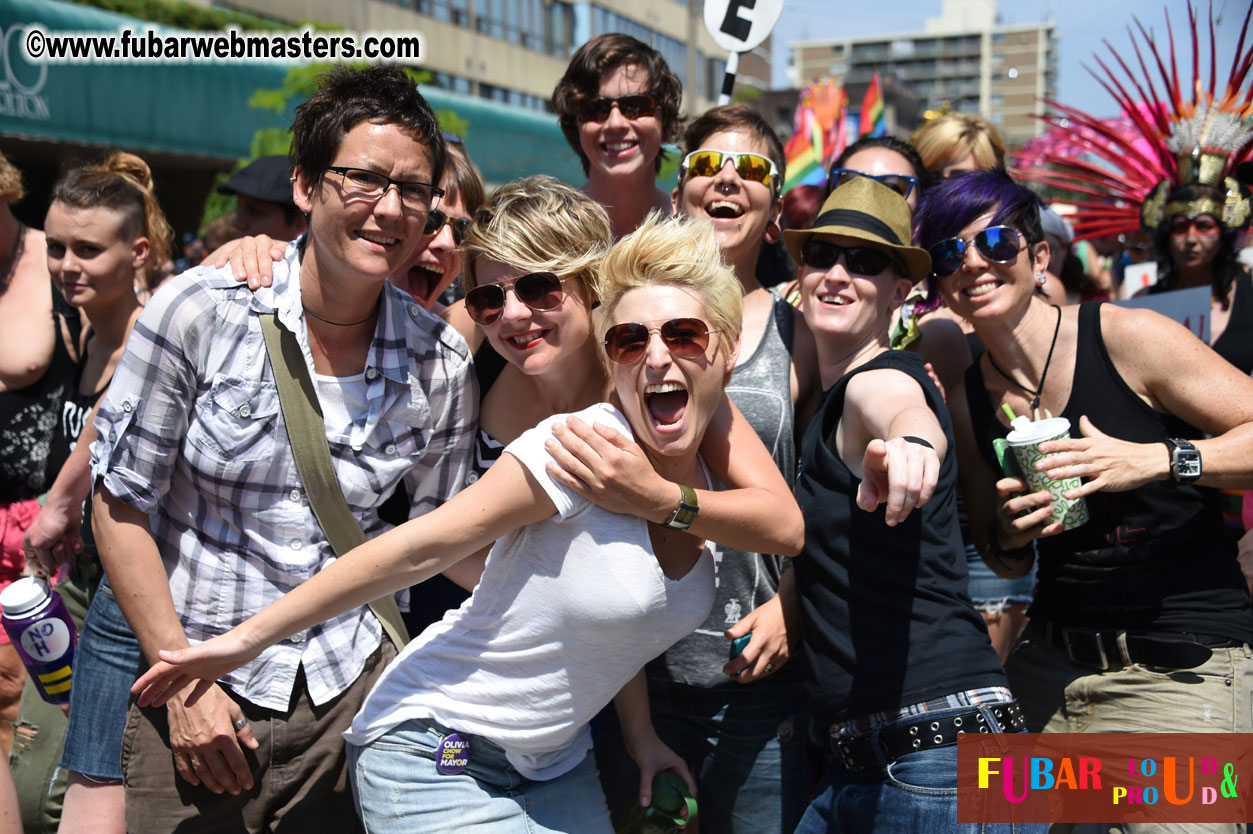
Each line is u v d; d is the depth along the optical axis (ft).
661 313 6.29
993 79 431.02
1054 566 8.50
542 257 6.98
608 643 6.46
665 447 6.52
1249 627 8.00
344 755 7.67
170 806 7.44
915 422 6.51
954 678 6.90
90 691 8.13
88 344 11.14
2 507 11.37
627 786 8.94
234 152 42.04
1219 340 11.55
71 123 34.14
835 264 8.01
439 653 6.95
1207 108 12.69
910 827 6.81
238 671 7.36
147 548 7.18
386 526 8.06
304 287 7.35
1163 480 7.55
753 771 8.80
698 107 100.53
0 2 31.17
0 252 11.44
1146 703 7.96
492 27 72.95
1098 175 15.66
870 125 27.81
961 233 8.15
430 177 7.18
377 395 7.48
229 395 7.14
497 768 6.93
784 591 8.41
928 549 7.07
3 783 8.85
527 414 8.20
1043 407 8.38
